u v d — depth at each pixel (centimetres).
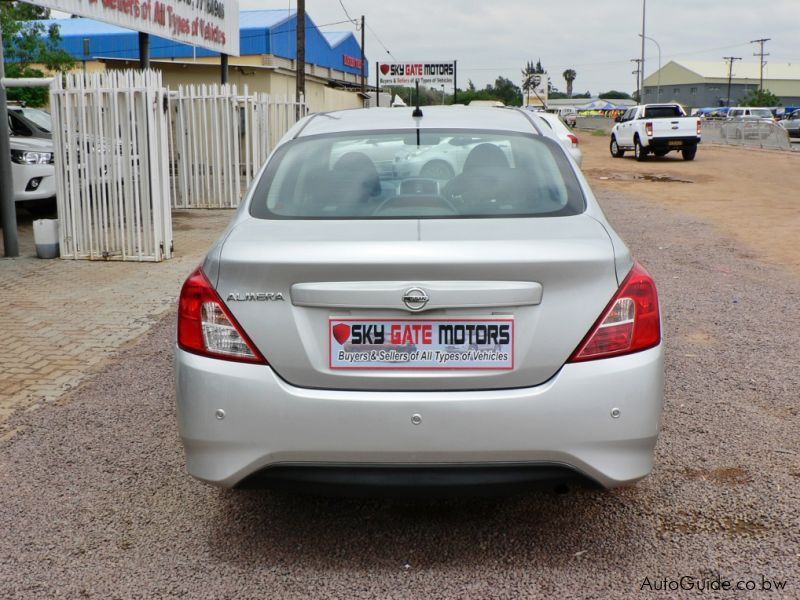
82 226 959
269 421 288
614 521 348
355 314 288
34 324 682
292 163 381
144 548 330
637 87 10206
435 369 287
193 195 1497
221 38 1617
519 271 283
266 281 289
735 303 745
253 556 323
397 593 295
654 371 294
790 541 328
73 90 930
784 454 412
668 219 1327
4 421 472
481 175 364
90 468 407
